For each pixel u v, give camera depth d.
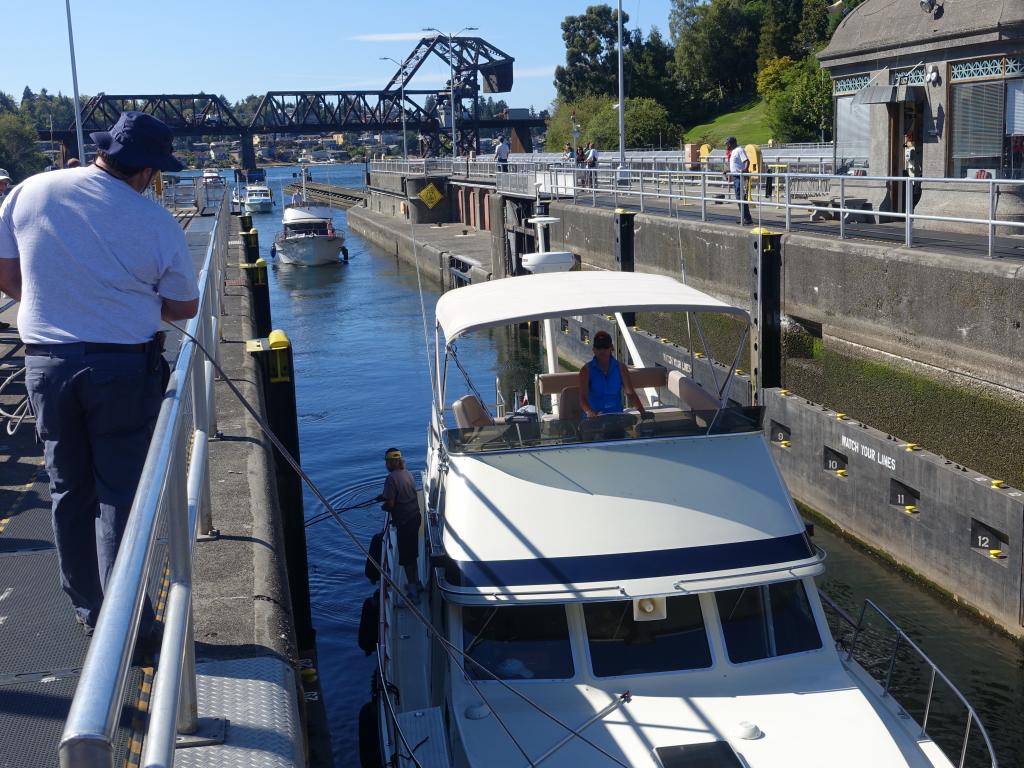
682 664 6.66
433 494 8.86
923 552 13.50
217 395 10.09
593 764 5.96
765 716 6.30
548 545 6.88
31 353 3.40
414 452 20.89
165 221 3.48
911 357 14.68
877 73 20.97
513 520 6.99
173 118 116.50
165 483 2.73
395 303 43.38
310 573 15.14
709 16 101.81
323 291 48.19
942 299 13.85
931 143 19.42
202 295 6.87
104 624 1.87
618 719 6.30
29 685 3.44
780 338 18.31
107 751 1.56
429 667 7.78
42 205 3.35
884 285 15.24
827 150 39.12
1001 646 11.79
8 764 2.93
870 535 14.75
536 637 6.73
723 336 18.50
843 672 6.74
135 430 3.49
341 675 12.15
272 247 59.59
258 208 102.19
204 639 4.29
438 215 65.75
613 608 6.80
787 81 77.81
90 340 3.37
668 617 6.77
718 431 7.37
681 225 23.36
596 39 108.12
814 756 5.95
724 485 7.16
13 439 7.10
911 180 14.96
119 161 3.41
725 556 6.89
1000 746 9.97
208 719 3.43
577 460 7.20
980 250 14.78
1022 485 12.31
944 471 13.00
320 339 35.19
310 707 8.88
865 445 14.76
